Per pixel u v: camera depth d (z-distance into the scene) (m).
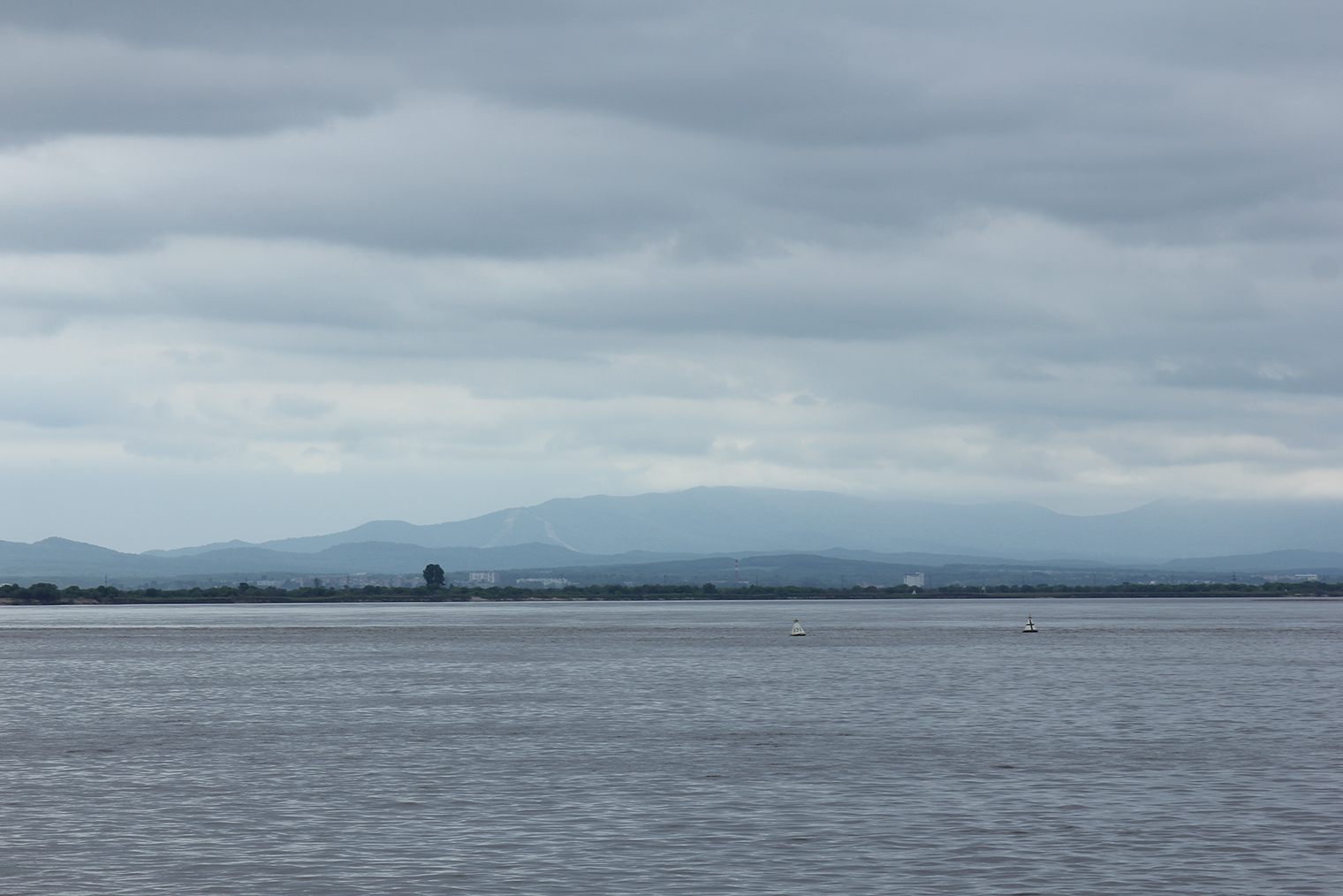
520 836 80.25
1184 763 107.81
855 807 88.88
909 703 158.00
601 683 192.38
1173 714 144.75
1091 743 120.12
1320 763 107.12
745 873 70.69
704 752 115.19
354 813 87.75
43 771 106.62
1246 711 147.38
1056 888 67.38
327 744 122.31
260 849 77.06
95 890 68.00
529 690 180.75
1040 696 167.00
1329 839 78.44
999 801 90.44
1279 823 83.12
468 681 197.38
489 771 105.25
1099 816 85.19
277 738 127.25
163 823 84.94
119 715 149.75
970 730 130.50
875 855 74.62
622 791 95.44
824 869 71.62
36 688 187.38
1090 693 172.00
